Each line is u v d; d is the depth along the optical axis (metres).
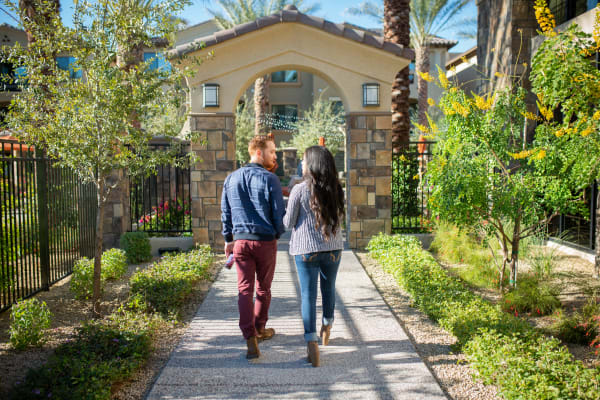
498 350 3.35
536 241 7.12
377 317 4.84
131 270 7.18
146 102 4.82
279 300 5.53
